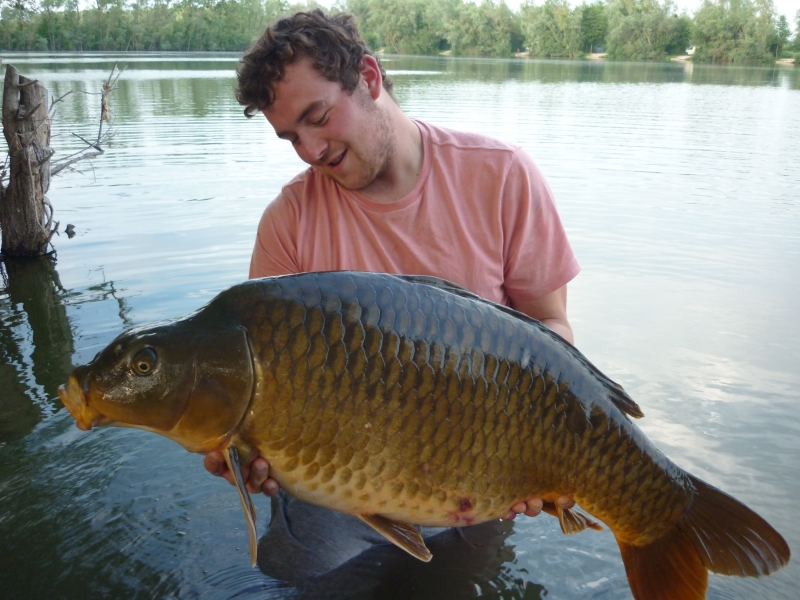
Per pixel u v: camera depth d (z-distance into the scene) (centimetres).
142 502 294
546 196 234
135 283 544
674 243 644
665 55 6631
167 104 1766
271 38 190
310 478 170
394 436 168
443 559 262
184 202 787
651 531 193
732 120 1688
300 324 165
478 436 174
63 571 255
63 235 680
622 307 490
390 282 173
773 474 302
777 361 407
